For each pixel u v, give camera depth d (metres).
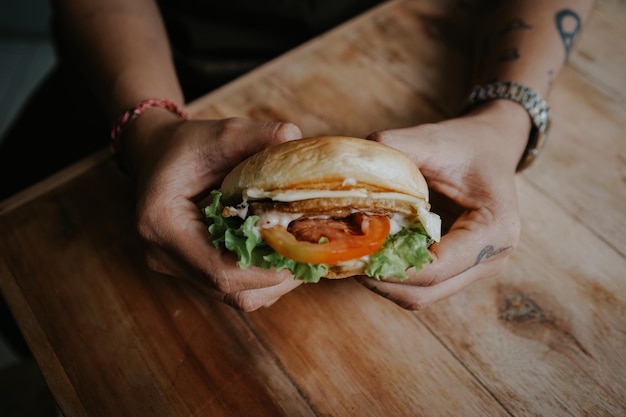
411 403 0.29
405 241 0.28
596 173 0.39
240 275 0.27
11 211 0.37
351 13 0.49
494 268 0.31
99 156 0.40
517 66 0.37
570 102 0.43
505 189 0.30
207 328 0.32
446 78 0.44
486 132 0.32
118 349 0.31
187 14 0.45
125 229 0.36
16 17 0.89
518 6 0.41
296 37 0.47
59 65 0.50
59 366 0.31
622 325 0.32
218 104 0.42
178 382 0.30
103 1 0.41
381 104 0.42
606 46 0.46
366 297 0.33
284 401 0.29
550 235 0.35
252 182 0.27
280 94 0.43
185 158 0.30
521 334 0.31
